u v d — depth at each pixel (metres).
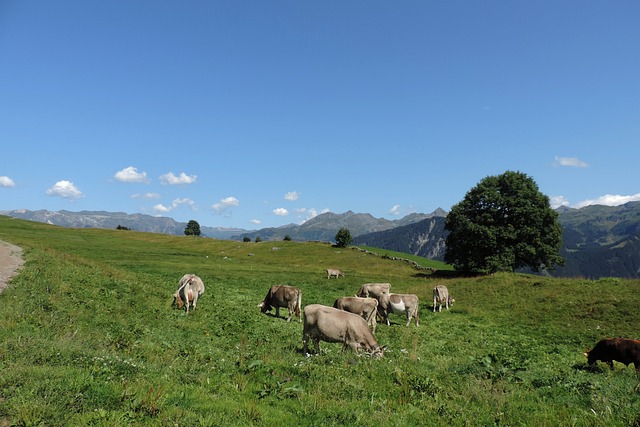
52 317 14.52
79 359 9.23
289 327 21.42
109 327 15.56
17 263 25.75
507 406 9.00
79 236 93.00
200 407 7.42
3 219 108.06
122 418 6.35
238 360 11.92
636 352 14.32
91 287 22.53
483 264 59.59
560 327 26.83
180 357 11.72
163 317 19.50
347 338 13.94
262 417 7.38
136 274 36.72
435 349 18.89
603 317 27.44
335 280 50.84
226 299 30.31
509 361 14.91
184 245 103.19
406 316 28.67
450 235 64.81
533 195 60.53
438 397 9.51
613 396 9.60
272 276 50.34
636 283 32.56
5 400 6.62
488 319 30.09
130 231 123.75
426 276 64.25
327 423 7.48
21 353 9.08
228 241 109.56
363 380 10.49
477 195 61.75
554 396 9.88
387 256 80.69
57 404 6.57
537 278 40.25
